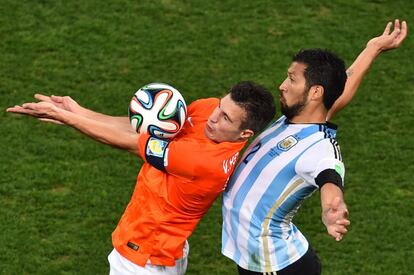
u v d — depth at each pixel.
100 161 39.22
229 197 24.80
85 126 24.11
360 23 49.22
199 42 47.28
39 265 33.59
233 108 23.56
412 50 47.56
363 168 39.53
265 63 46.09
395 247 35.25
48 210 36.34
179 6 49.62
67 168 38.66
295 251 24.98
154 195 24.84
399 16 49.88
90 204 36.78
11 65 44.91
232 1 50.31
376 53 27.59
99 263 33.88
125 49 46.47
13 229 35.19
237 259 25.09
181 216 24.95
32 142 40.00
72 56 45.78
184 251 26.16
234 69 45.62
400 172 39.34
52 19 48.09
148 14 48.91
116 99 43.19
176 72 45.22
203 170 23.92
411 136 41.56
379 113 43.06
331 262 34.47
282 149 23.86
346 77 23.98
